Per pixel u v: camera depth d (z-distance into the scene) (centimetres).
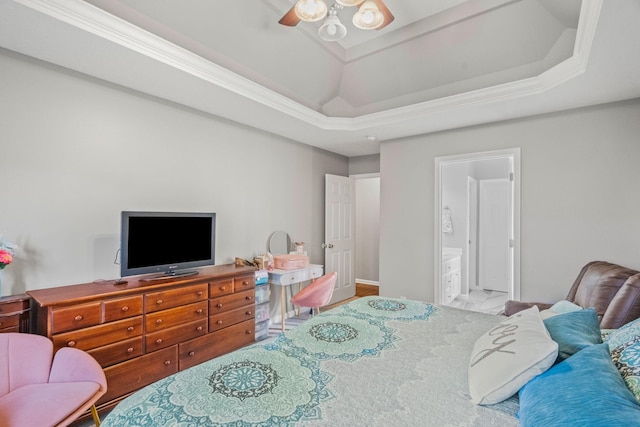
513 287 334
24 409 145
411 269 411
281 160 421
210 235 307
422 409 108
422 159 403
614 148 287
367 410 107
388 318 202
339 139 433
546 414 85
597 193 294
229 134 354
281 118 345
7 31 187
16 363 167
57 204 232
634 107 279
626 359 105
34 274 221
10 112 212
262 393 117
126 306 223
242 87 280
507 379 109
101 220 254
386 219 432
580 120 303
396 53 313
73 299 198
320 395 116
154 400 113
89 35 192
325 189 491
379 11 197
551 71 250
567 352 117
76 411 149
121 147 266
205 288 274
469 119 341
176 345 252
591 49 198
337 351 153
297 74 323
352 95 372
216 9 235
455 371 134
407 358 146
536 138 325
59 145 232
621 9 161
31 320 211
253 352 153
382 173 436
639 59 210
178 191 306
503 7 250
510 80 290
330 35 213
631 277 196
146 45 212
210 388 120
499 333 140
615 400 80
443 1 257
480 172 573
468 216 527
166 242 271
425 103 324
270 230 405
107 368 213
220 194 345
